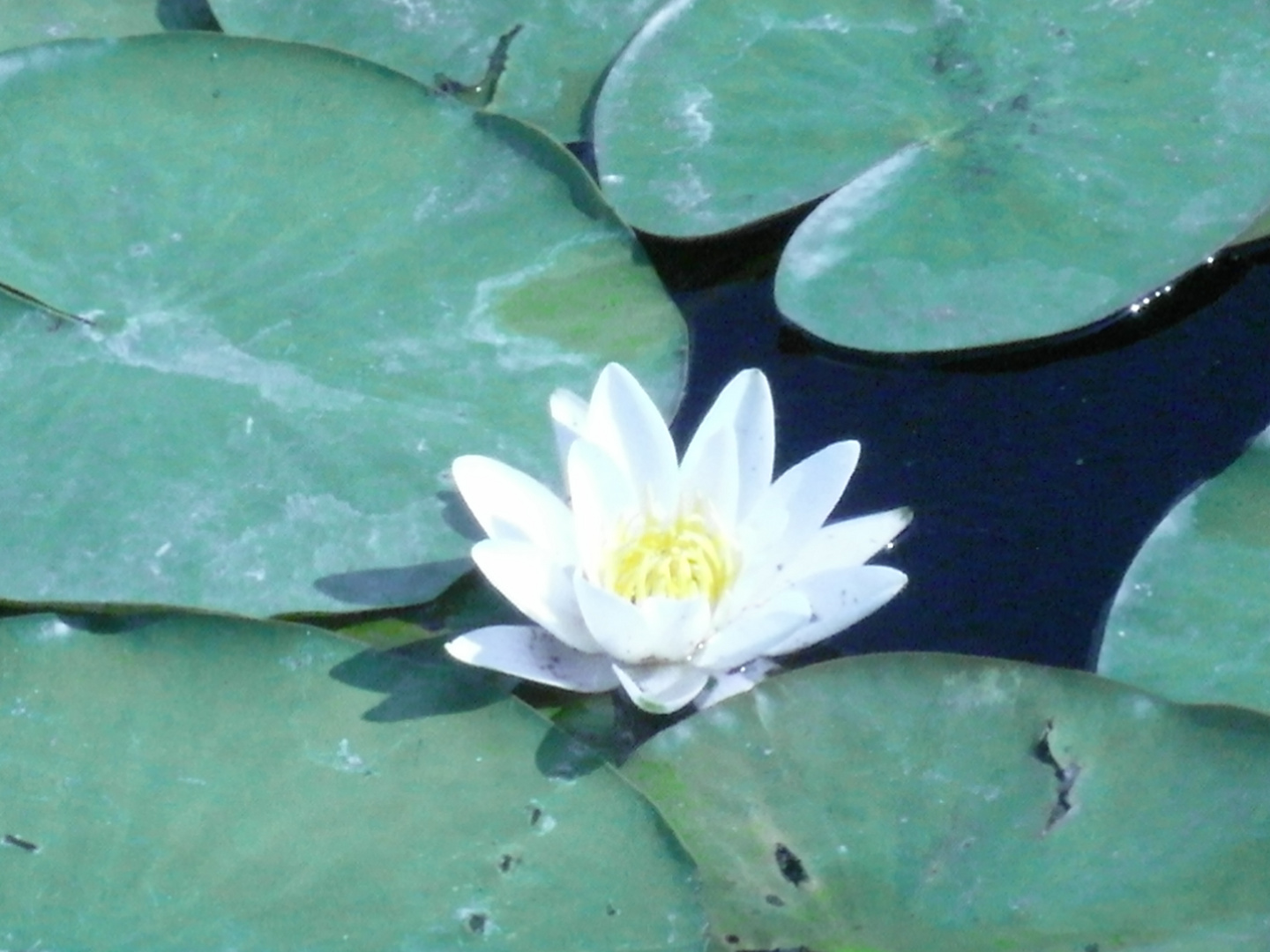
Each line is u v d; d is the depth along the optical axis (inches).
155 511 80.3
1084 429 82.4
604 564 79.7
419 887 77.7
